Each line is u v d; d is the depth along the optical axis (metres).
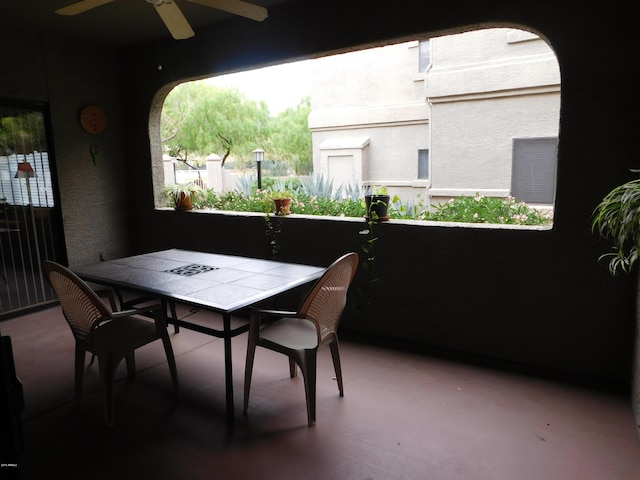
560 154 2.48
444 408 2.29
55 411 2.31
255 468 1.84
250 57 3.64
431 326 3.07
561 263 2.57
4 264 3.83
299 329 2.37
